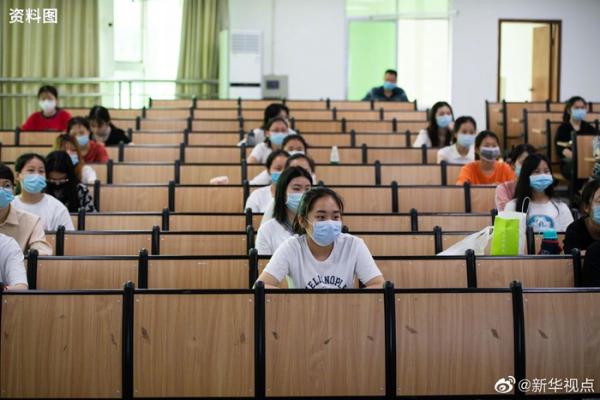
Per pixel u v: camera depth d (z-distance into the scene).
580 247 5.05
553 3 15.65
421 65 15.52
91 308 3.64
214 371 3.66
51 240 5.10
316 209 4.11
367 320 3.71
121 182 7.89
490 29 15.52
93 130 9.30
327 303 3.71
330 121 10.85
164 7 14.57
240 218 5.88
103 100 14.26
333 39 15.29
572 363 3.77
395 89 12.95
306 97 15.30
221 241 5.16
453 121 9.55
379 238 5.18
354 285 4.50
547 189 5.74
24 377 3.62
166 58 14.64
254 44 14.53
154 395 3.64
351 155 8.95
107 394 3.62
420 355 3.72
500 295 3.77
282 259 4.16
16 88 13.88
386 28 15.41
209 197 6.87
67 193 6.17
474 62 15.54
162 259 4.38
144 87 14.53
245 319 3.68
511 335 3.76
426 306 3.73
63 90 14.03
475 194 6.98
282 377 3.68
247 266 4.42
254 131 9.61
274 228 5.01
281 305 3.70
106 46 14.27
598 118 11.67
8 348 3.62
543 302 3.78
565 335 3.78
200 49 14.61
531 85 15.91
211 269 4.40
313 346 3.69
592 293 3.80
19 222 4.91
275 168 6.32
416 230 5.86
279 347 3.68
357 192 6.88
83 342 3.63
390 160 8.98
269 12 15.09
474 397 3.74
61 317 3.63
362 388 3.70
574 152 9.56
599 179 4.97
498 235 4.84
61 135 6.96
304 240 4.21
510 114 12.12
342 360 3.70
